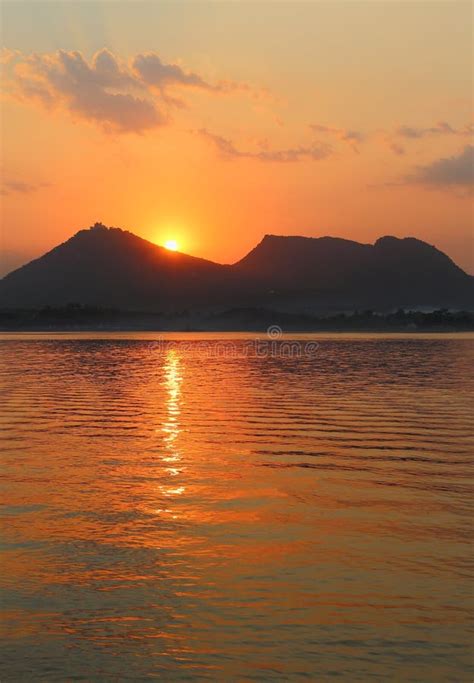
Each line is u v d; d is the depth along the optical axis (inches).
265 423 1154.7
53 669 335.9
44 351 4483.3
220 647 356.8
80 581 440.1
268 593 422.3
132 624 381.7
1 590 425.7
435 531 544.7
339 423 1156.5
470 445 939.3
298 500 637.9
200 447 920.3
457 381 2066.9
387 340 7155.5
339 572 456.8
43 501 629.6
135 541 517.7
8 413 1296.8
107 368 2800.2
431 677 329.4
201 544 511.5
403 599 414.3
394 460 830.5
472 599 414.9
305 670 335.3
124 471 759.1
